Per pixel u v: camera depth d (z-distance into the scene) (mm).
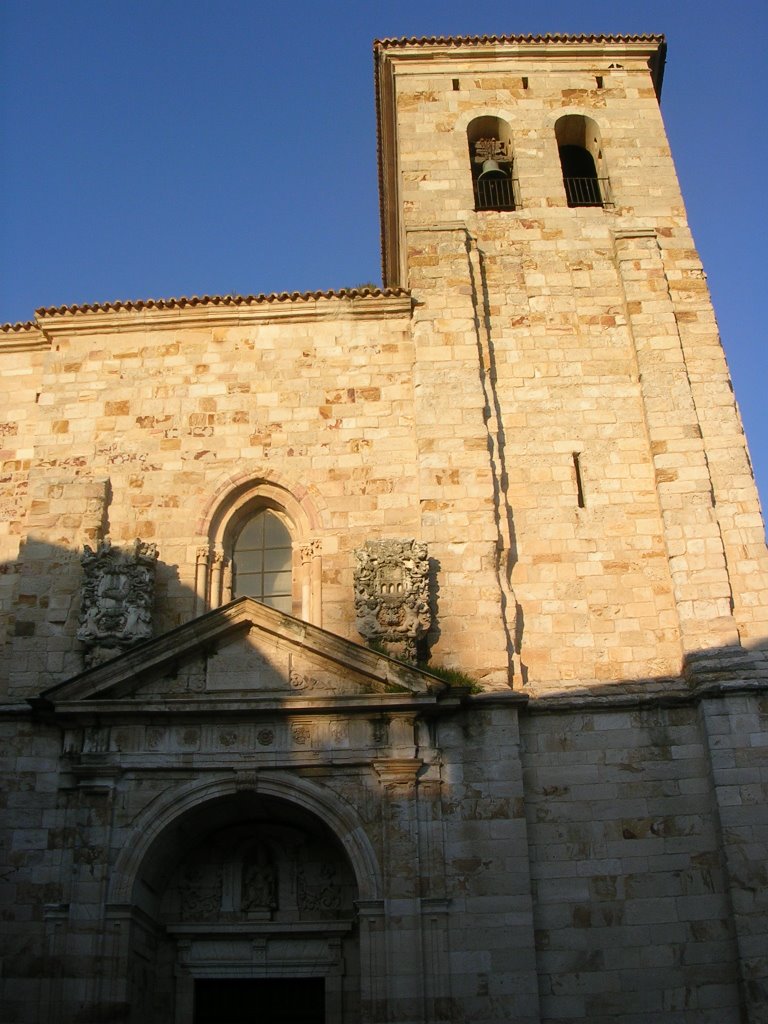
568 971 20500
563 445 25984
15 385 27688
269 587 25219
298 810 21797
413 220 29172
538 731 22594
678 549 24250
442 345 26766
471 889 20719
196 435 26250
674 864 21328
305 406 26469
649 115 31641
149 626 23531
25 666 23516
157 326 27562
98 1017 19734
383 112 34500
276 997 22109
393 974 19922
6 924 20828
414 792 21359
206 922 22312
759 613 23547
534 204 29719
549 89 32156
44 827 21609
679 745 22328
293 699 21734
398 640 22812
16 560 25438
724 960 20469
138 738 21922
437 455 25312
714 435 25781
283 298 27500
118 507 25438
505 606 23797
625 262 28297
